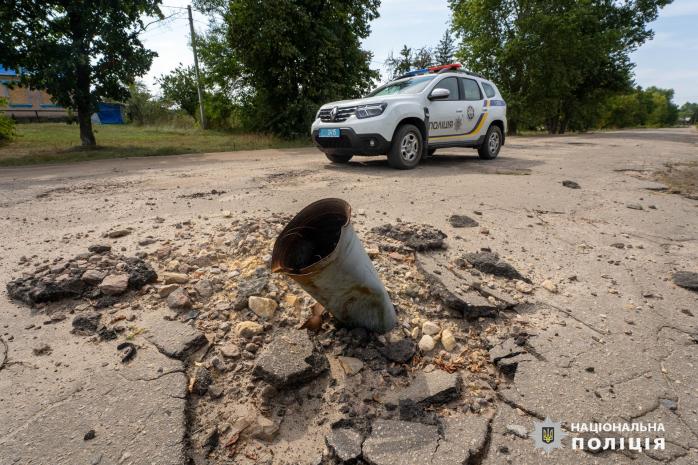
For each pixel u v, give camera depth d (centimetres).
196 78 2633
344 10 1684
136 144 1430
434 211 455
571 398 192
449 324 249
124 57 1189
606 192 581
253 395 189
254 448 165
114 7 1141
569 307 272
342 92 1752
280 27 1493
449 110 779
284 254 213
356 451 161
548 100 2520
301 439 170
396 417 179
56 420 170
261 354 208
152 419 171
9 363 203
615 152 1145
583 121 3353
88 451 156
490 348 229
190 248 321
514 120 2512
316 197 504
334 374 204
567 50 2358
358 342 225
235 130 2320
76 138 1670
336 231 230
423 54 2747
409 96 718
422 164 811
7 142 1438
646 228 428
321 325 240
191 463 156
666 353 227
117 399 181
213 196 511
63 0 1095
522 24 2341
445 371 209
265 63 1648
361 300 217
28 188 586
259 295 256
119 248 324
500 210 472
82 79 1198
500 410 186
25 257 306
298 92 1697
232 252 316
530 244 376
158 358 206
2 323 232
